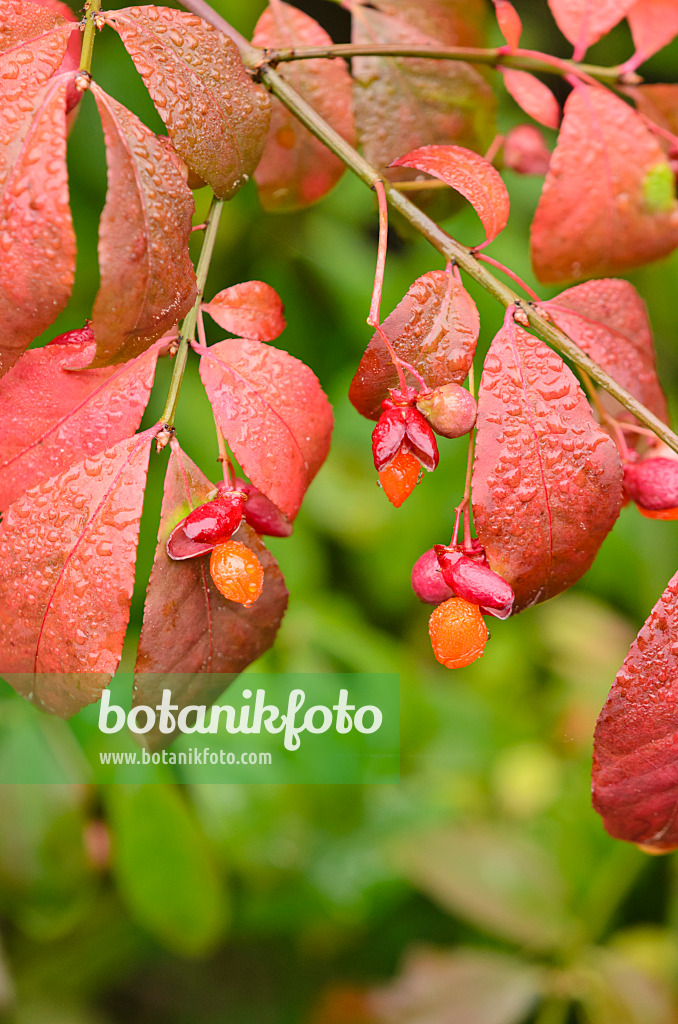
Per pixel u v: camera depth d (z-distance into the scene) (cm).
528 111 24
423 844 31
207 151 21
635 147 24
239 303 22
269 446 22
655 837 22
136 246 20
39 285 20
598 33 25
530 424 21
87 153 30
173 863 28
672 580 21
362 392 22
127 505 21
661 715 21
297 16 25
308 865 31
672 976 31
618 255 24
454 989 31
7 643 21
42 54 21
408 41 25
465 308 22
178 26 21
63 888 28
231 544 21
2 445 21
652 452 24
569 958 31
